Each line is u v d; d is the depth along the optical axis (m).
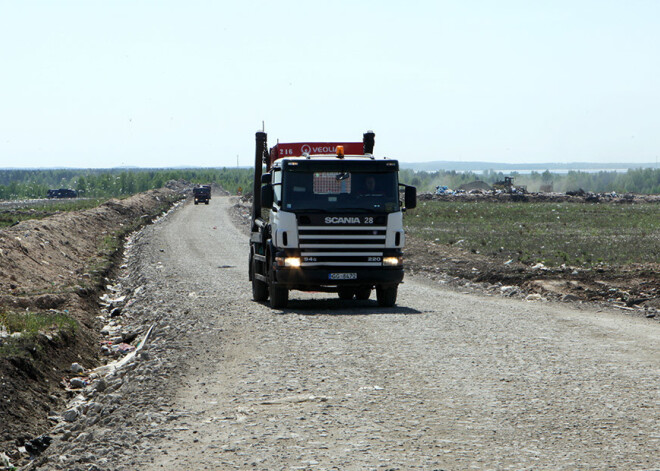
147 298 26.16
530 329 18.00
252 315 20.58
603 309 22.53
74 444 10.09
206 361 14.39
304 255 21.22
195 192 138.00
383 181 21.69
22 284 26.69
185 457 8.62
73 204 127.19
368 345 15.69
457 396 11.33
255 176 26.53
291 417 10.23
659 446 8.81
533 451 8.65
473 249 43.25
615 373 12.95
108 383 15.45
